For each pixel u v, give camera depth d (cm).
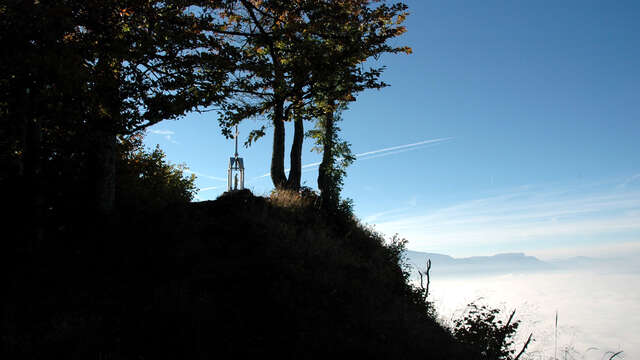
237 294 739
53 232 959
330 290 834
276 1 1262
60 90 768
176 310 647
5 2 693
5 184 886
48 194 1055
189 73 959
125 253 880
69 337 552
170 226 1022
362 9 1386
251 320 658
